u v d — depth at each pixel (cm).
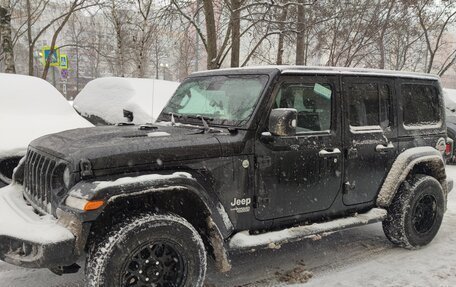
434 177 528
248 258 468
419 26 1852
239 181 370
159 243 326
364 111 455
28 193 385
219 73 445
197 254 341
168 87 878
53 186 333
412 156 479
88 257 318
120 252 310
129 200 330
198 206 352
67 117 750
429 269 446
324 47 1584
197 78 470
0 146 564
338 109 430
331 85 427
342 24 1393
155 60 2406
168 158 338
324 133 419
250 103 388
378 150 459
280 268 443
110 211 332
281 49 1366
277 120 358
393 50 1792
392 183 467
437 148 527
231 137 370
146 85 862
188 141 352
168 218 330
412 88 506
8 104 724
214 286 400
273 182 388
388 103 477
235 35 1155
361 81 451
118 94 852
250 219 380
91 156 314
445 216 636
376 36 1475
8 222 323
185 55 1470
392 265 455
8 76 795
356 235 551
